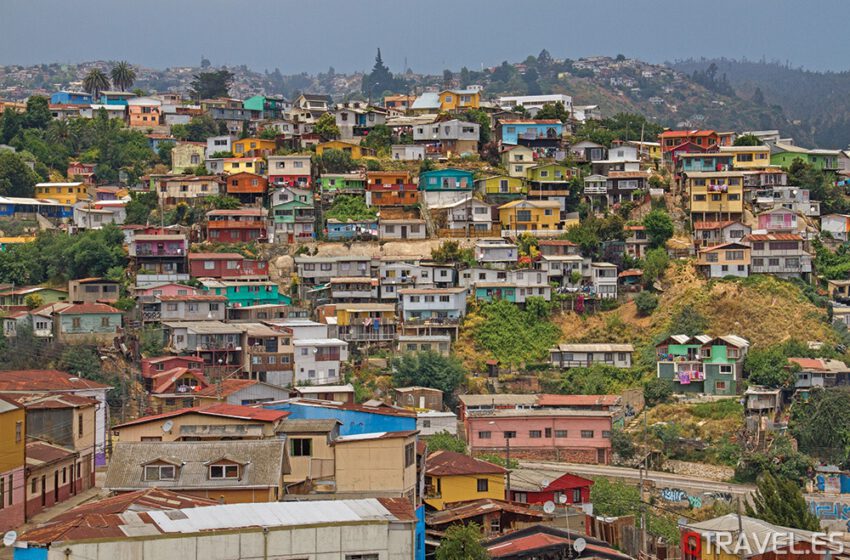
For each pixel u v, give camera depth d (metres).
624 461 180.62
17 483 93.44
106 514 78.06
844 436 180.62
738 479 175.12
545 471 141.12
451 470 112.56
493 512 105.94
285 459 93.69
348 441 95.00
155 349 193.12
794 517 120.75
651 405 197.50
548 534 99.25
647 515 129.88
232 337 194.12
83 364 181.62
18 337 189.88
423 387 194.88
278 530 75.81
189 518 77.31
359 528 77.50
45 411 107.12
